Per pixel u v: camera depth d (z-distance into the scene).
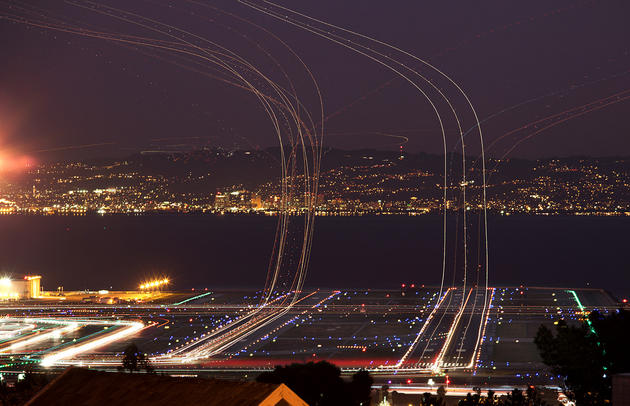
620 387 19.55
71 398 14.52
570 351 27.03
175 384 14.29
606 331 26.84
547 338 27.92
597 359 26.92
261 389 13.70
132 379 14.68
